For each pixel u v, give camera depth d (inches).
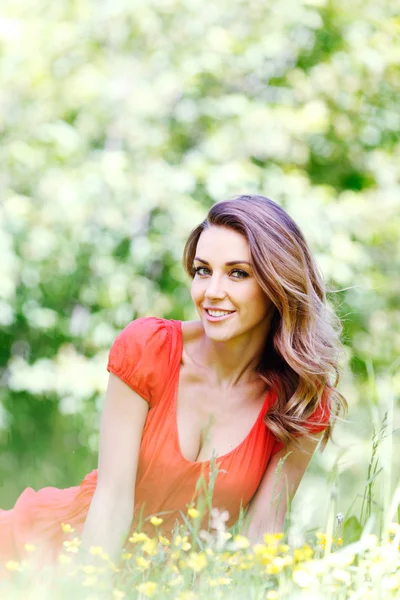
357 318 297.0
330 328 106.6
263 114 285.1
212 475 70.9
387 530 73.0
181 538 72.0
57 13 287.0
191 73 283.3
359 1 296.0
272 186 283.1
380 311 315.9
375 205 307.0
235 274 97.4
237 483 100.9
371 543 67.9
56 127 279.7
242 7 295.6
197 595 64.3
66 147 281.9
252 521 103.0
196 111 299.3
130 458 97.2
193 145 311.3
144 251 287.6
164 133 298.4
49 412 284.0
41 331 292.5
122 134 302.8
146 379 97.8
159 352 99.7
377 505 83.9
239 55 287.0
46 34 279.1
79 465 256.8
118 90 291.1
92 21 289.9
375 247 318.3
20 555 104.6
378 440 88.3
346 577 65.2
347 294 291.4
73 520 105.2
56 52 287.4
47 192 281.3
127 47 300.7
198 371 102.7
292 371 106.2
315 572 64.2
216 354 102.6
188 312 296.8
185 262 104.3
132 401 98.3
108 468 96.7
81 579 68.4
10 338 295.0
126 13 284.7
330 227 288.8
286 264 98.1
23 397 284.2
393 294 318.3
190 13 292.8
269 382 104.9
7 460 257.0
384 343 306.2
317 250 282.8
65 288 288.5
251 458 102.0
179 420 100.5
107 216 284.5
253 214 97.7
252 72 297.9
